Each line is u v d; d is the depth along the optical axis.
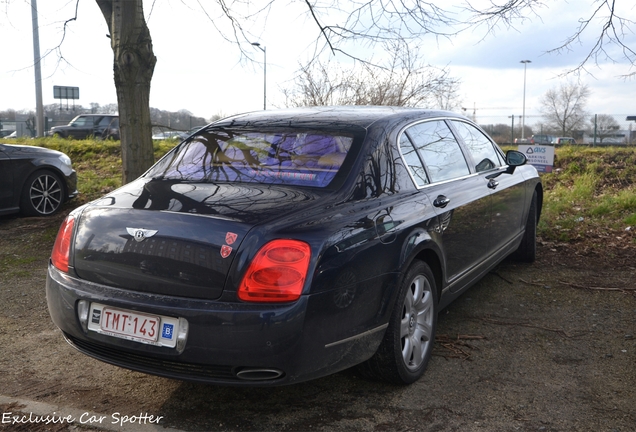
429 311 3.62
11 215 8.77
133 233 2.92
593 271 5.84
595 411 3.12
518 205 5.42
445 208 3.84
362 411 3.13
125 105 6.47
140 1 6.38
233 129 3.91
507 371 3.63
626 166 11.10
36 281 5.69
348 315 2.91
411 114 4.10
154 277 2.84
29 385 3.48
